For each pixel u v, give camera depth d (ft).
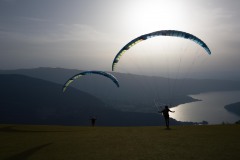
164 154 52.08
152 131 86.74
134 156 51.88
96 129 103.81
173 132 81.20
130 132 87.40
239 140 62.08
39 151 60.95
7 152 61.21
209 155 49.21
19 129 104.94
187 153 51.67
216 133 74.54
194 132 78.84
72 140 74.54
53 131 99.60
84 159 51.65
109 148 60.75
